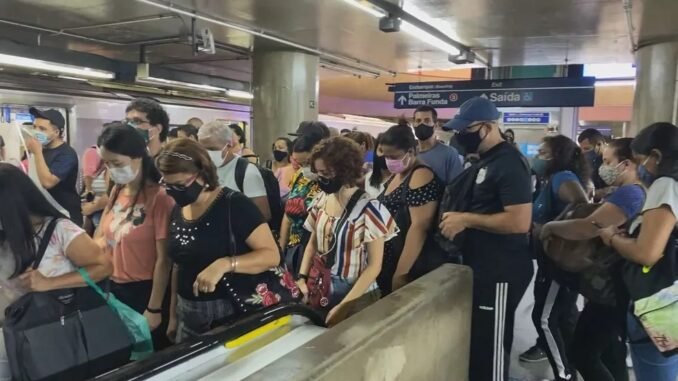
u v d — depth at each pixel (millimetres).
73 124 6996
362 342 1687
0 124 2361
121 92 7961
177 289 2301
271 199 3588
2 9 6238
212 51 6637
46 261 1789
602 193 4434
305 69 8688
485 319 2633
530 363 3664
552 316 3133
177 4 5879
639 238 2166
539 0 5523
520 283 2605
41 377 1703
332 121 13094
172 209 2367
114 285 2486
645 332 2270
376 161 3559
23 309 1723
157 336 2449
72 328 1795
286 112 8633
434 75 15281
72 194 3715
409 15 6199
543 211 3619
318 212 2643
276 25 6879
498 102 9352
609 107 18516
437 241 2779
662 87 7195
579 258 2562
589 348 2643
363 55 9141
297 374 1430
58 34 7578
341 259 2447
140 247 2447
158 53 9266
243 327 1789
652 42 7230
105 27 7172
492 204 2561
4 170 1739
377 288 2602
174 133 4809
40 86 6660
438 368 2303
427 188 2803
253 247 2145
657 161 2168
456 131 2684
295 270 3100
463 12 6113
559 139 3615
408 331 1981
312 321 2182
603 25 6562
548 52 8508
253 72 8820
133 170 2395
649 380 2336
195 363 1611
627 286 2279
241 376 1572
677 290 2158
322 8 6020
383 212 2451
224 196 2150
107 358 1868
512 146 2594
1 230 1743
